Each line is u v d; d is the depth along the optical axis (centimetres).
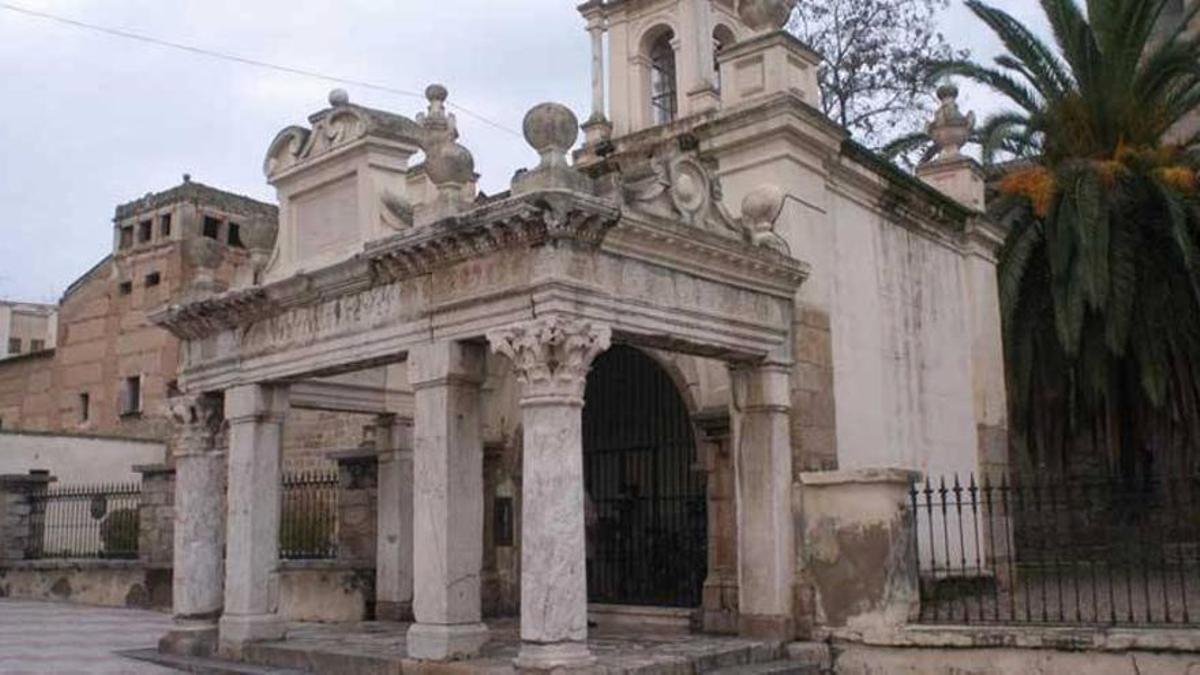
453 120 1306
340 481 1769
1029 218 1975
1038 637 1047
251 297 1320
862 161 1445
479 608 1077
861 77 2739
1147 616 1096
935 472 1567
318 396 1520
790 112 1286
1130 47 1998
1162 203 1825
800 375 1274
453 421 1083
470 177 1117
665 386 1527
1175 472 1936
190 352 1459
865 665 1146
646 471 1545
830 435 1310
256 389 1347
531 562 969
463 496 1077
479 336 1062
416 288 1131
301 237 1355
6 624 1773
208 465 1441
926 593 1430
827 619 1184
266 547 1327
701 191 1179
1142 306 1852
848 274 1410
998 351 1816
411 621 1570
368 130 1249
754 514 1218
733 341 1179
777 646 1166
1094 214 1753
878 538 1157
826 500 1202
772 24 1348
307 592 1711
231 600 1310
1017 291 1923
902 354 1527
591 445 1602
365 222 1248
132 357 3572
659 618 1406
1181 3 2830
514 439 1608
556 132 1005
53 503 2494
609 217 1012
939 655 1102
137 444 3228
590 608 1486
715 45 1666
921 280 1617
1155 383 1834
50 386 3841
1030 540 1827
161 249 3550
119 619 1872
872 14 2767
